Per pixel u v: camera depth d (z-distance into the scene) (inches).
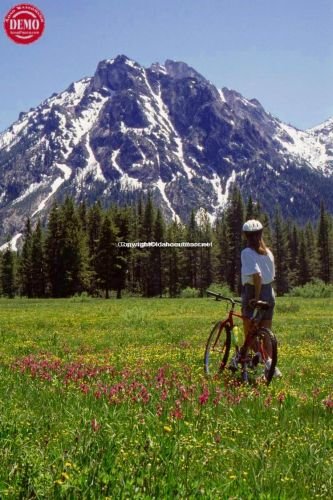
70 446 200.7
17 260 6250.0
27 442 210.1
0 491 157.0
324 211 6673.2
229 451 211.5
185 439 214.4
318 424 258.7
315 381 393.7
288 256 6510.8
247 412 281.1
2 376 410.9
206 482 173.9
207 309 1786.4
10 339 809.5
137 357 542.6
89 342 739.4
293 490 173.0
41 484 161.0
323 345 655.1
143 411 275.4
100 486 161.9
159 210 5846.5
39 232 5511.8
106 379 384.8
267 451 209.0
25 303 3157.0
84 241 5002.5
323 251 6619.1
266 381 369.7
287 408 293.3
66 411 275.0
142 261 5777.6
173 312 1630.2
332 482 180.1
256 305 393.7
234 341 416.5
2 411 269.7
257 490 170.2
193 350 594.2
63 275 4879.4
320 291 3380.9
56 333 867.4
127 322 1153.4
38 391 346.0
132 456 191.6
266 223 6033.5
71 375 393.4
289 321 1106.7
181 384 350.0
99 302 3134.8
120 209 5260.8
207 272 6087.6
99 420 246.4
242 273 403.5
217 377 390.3
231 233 6038.4
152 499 156.2
